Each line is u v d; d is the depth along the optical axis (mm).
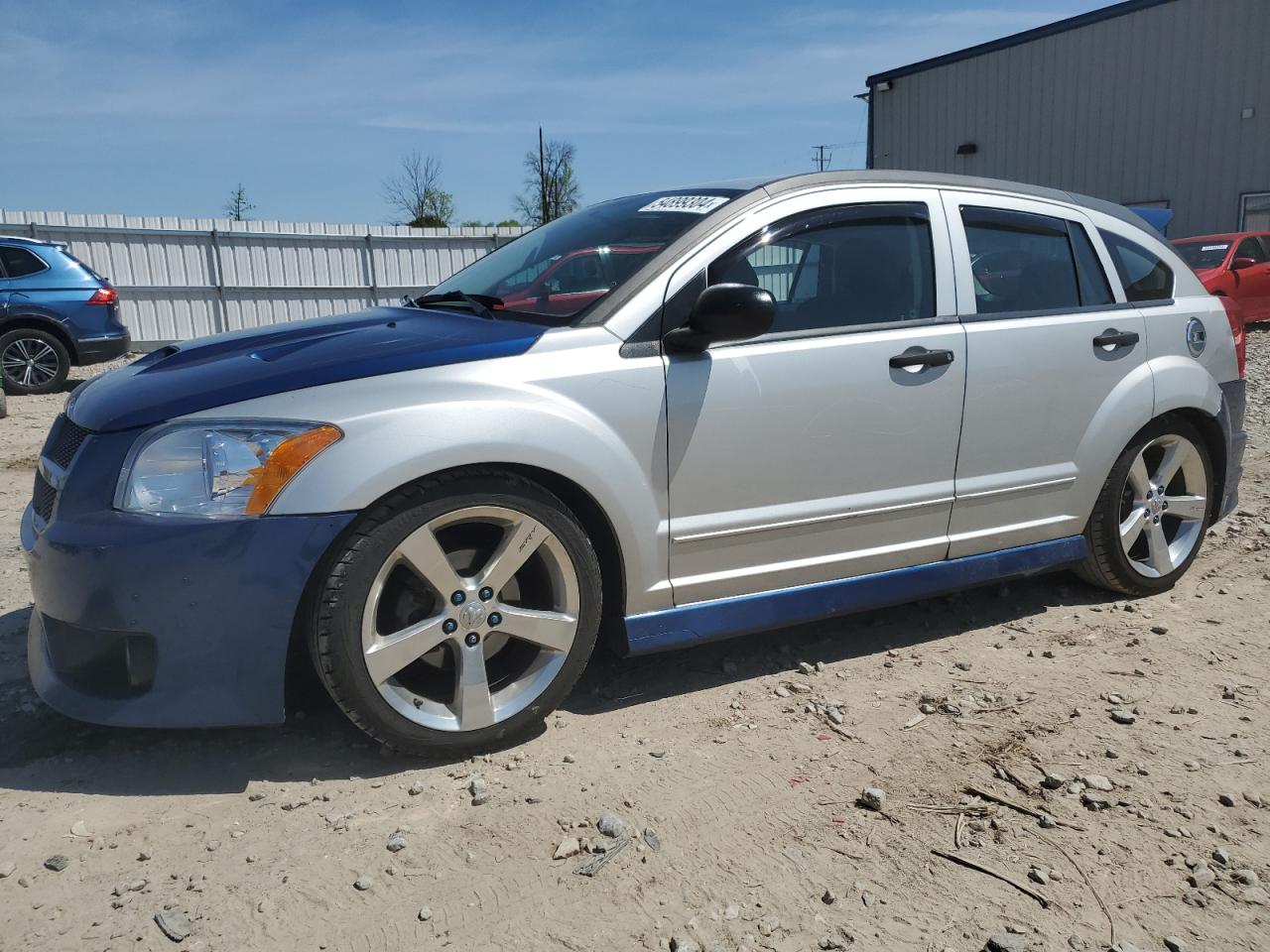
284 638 2518
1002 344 3570
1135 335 3926
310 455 2514
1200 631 3770
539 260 3561
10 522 5340
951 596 4168
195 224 18359
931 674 3391
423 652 2680
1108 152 20828
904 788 2656
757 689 3270
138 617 2471
